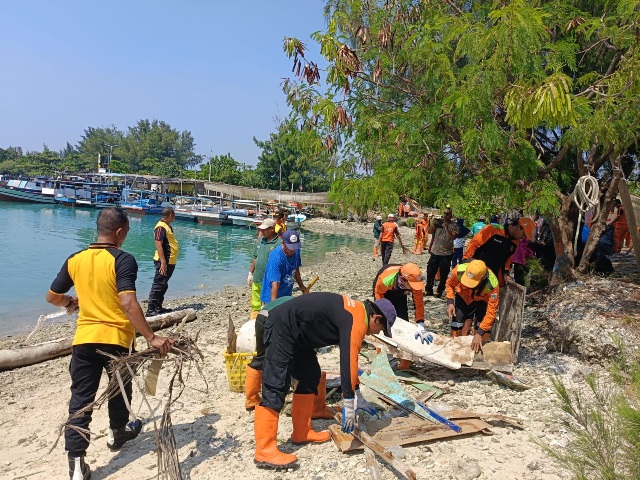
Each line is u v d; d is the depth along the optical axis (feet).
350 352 13.41
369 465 13.06
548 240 33.12
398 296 21.02
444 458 13.87
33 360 25.80
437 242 36.40
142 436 16.47
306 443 15.03
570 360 20.74
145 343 28.68
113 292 13.51
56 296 13.97
